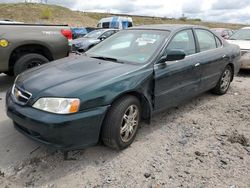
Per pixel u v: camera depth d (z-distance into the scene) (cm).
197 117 465
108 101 314
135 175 300
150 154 342
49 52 620
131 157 334
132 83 341
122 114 329
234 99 570
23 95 320
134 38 440
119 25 2062
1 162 317
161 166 317
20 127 328
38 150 344
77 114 293
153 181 291
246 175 306
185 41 453
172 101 422
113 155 337
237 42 866
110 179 292
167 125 428
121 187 280
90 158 329
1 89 602
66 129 287
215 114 482
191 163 325
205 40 512
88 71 347
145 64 373
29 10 4791
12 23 602
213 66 514
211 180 295
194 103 535
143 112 386
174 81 413
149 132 402
